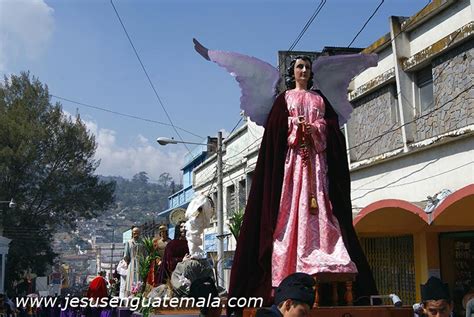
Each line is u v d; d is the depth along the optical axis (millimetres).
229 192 30234
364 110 18281
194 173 37781
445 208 11344
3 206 39031
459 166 13836
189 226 8875
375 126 17641
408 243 16031
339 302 5367
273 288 5195
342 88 6270
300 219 5258
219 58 6008
